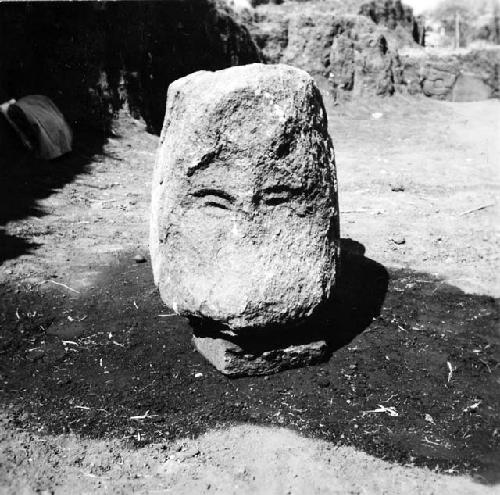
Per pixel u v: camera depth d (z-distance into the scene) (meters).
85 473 1.67
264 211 1.88
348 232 3.65
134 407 1.92
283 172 1.86
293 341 2.07
